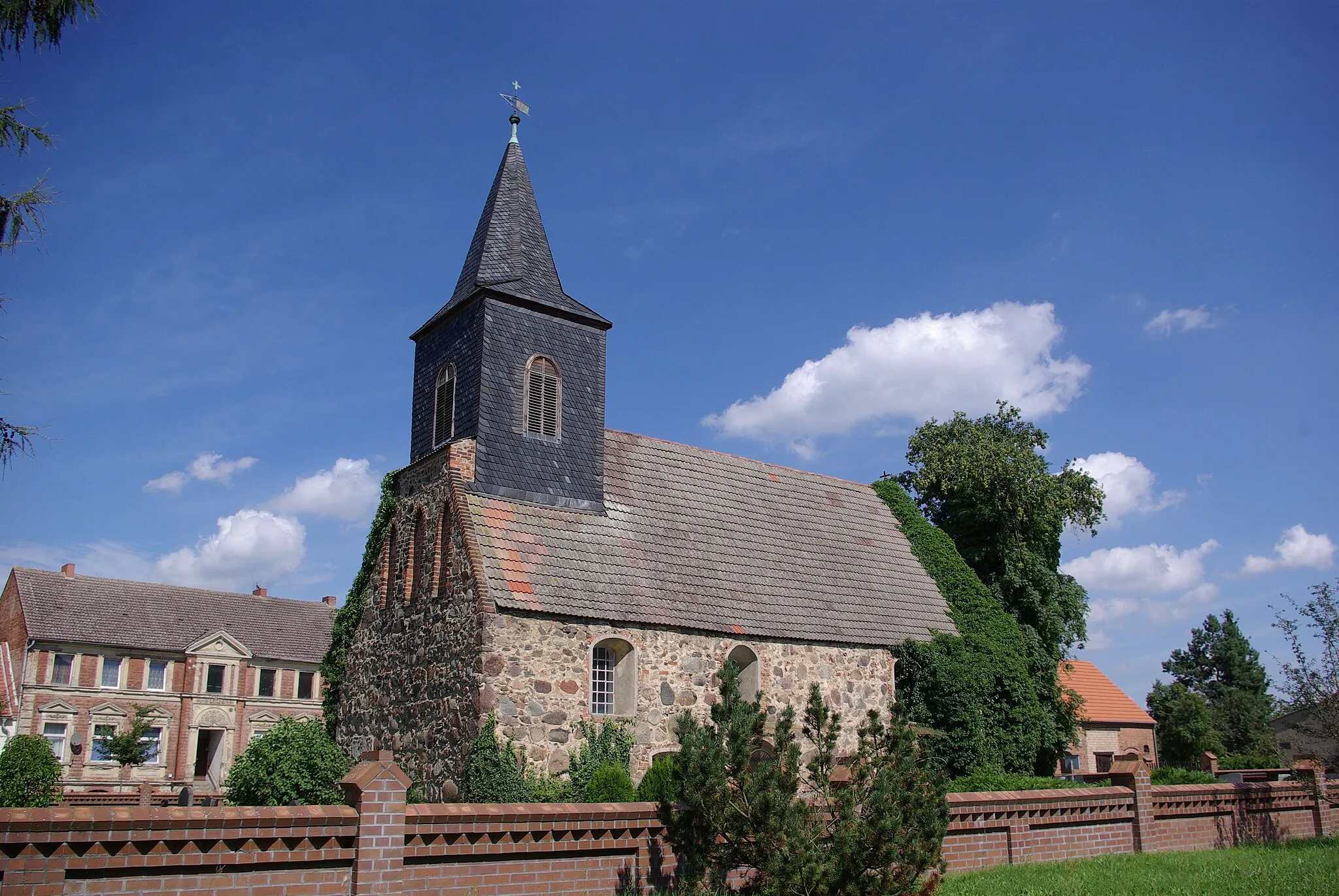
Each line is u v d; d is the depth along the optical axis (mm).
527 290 27969
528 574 24062
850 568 32406
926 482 39219
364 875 12102
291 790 23000
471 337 27344
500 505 25438
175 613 60156
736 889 15336
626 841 14672
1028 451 37688
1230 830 24000
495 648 22406
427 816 12805
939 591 34156
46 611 55031
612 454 30188
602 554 26297
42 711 52625
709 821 13898
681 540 28656
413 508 27250
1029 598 36344
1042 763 35000
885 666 30109
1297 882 17219
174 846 11156
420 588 25953
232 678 59344
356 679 28250
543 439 27172
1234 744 79188
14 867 10320
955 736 29922
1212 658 91500
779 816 13359
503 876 13391
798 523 32938
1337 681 24016
